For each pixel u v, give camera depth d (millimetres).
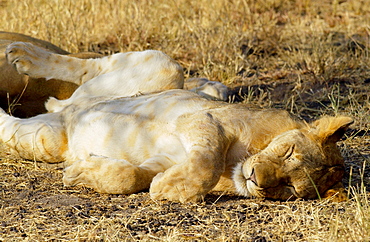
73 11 24375
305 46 24203
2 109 14578
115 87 14477
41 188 12227
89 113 13227
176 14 26656
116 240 9539
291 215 10633
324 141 11570
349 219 10234
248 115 12133
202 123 11672
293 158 11203
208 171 11016
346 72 21531
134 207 11062
